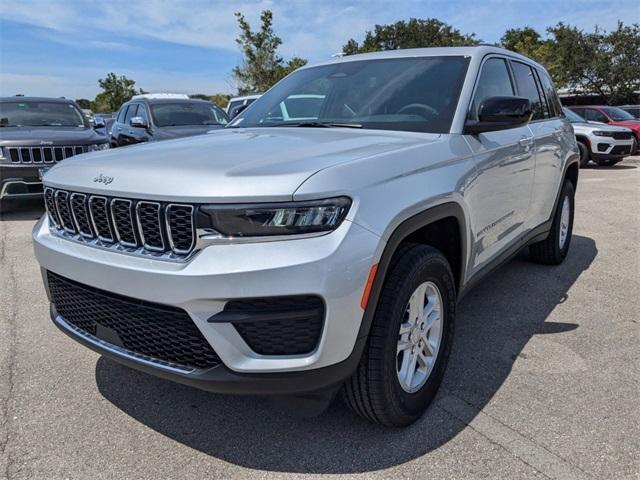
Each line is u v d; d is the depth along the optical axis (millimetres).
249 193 1981
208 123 10695
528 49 34344
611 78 33938
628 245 6035
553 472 2254
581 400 2799
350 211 2082
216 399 2885
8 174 7621
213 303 2006
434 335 2711
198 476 2285
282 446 2477
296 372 2051
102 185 2318
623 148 14328
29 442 2508
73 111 9953
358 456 2395
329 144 2572
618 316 3938
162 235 2135
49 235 2727
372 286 2135
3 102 9562
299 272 1967
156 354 2240
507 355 3322
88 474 2295
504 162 3381
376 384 2301
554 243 4957
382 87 3408
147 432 2596
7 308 4211
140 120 10008
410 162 2482
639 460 2322
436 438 2504
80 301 2508
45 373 3172
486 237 3264
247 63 23203
